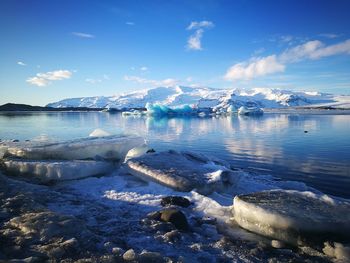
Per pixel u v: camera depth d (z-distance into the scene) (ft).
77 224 15.14
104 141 34.99
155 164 28.96
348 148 61.93
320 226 15.46
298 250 15.31
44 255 12.35
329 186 35.45
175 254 13.65
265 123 141.90
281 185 32.96
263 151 59.62
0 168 29.17
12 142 35.94
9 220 15.83
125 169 30.04
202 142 74.43
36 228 14.43
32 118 208.03
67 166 27.66
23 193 20.67
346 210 16.84
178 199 20.94
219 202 23.17
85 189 24.86
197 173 26.89
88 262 11.93
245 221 17.49
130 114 271.90
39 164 27.58
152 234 15.85
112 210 19.76
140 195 23.08
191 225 17.70
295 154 55.83
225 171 26.48
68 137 87.45
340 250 14.21
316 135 87.35
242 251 14.67
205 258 13.62
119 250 13.14
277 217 16.14
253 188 28.63
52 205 19.99
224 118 195.42
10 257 12.17
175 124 141.28
